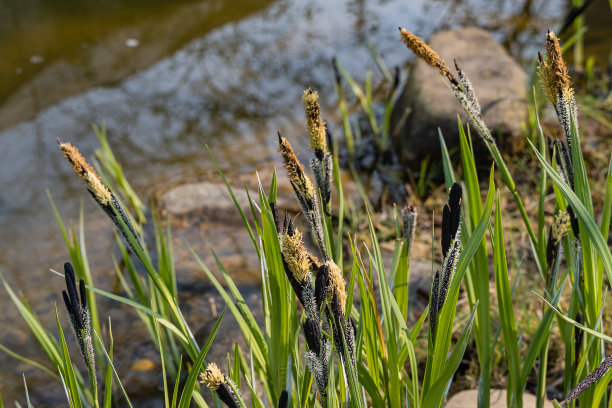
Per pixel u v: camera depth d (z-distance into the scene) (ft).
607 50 17.30
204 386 7.98
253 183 12.97
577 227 4.64
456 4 21.52
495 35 18.95
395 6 21.54
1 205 12.80
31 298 10.52
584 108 13.80
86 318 3.87
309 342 3.35
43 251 11.57
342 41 19.13
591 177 12.02
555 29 18.95
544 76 3.96
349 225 11.64
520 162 12.61
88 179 4.14
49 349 7.36
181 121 15.38
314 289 3.42
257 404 4.57
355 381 3.65
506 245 10.53
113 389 8.75
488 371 5.32
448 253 3.59
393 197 12.60
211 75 17.46
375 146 14.30
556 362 8.20
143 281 10.78
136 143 14.60
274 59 18.21
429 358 4.23
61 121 15.44
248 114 15.64
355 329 4.36
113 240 11.76
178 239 11.73
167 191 12.80
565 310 8.57
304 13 21.15
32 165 13.96
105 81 17.22
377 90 16.57
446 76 4.49
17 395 8.87
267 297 5.02
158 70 17.76
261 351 4.89
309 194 4.01
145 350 9.38
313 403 4.32
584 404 5.06
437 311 3.86
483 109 13.30
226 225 12.12
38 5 21.31
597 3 19.77
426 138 13.28
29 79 17.24
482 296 5.01
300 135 14.60
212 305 10.10
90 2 21.63
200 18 20.79
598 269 4.69
